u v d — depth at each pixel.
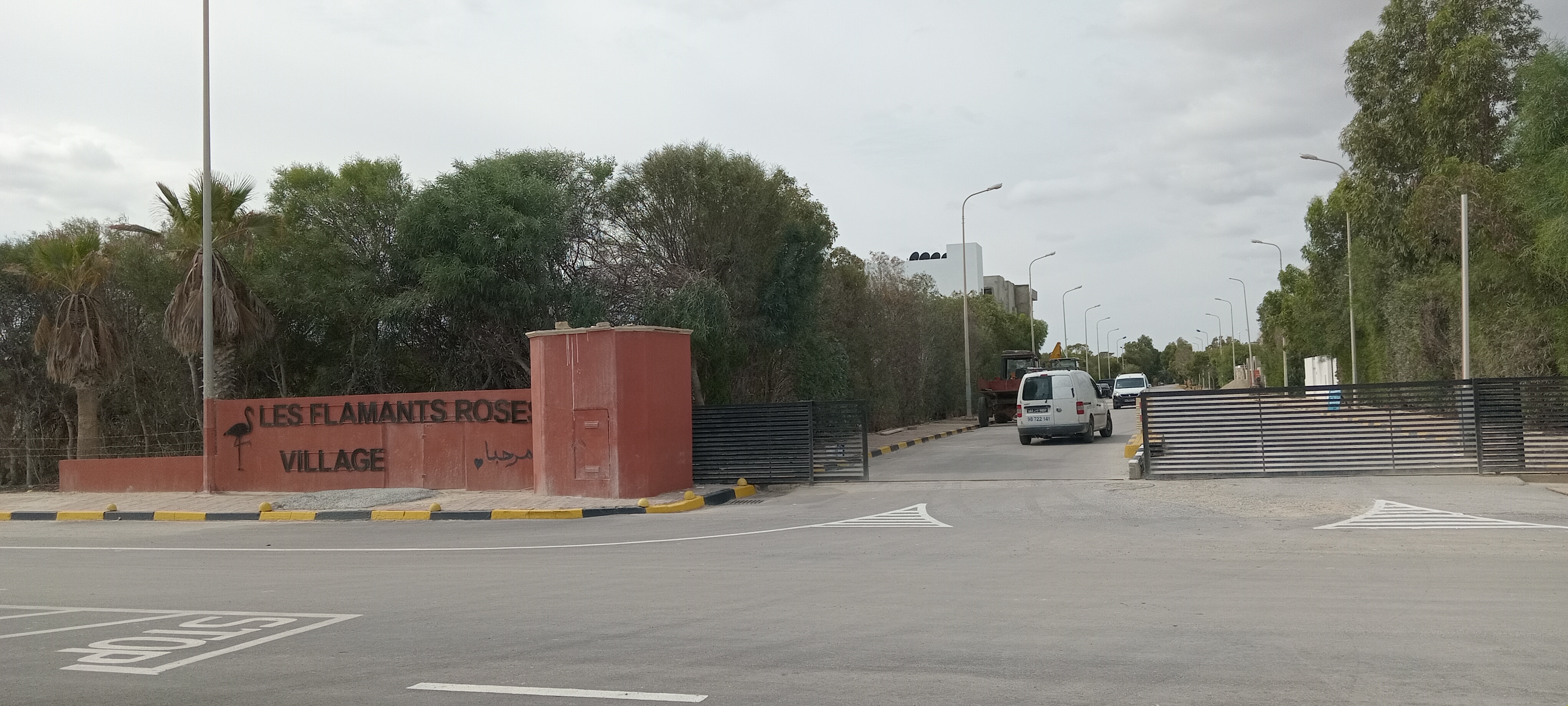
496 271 22.05
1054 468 20.39
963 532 12.54
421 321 23.66
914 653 6.37
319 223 23.83
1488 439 16.47
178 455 25.17
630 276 24.33
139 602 9.33
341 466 20.48
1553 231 17.86
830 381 31.86
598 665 6.32
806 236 26.80
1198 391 17.75
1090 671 5.79
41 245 23.02
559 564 10.99
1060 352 57.31
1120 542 11.12
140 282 24.31
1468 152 27.50
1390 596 7.66
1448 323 29.73
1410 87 30.09
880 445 28.23
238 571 11.35
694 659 6.38
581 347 17.95
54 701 5.90
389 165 24.50
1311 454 17.20
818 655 6.39
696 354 23.47
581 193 24.69
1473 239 23.94
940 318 45.88
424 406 19.98
